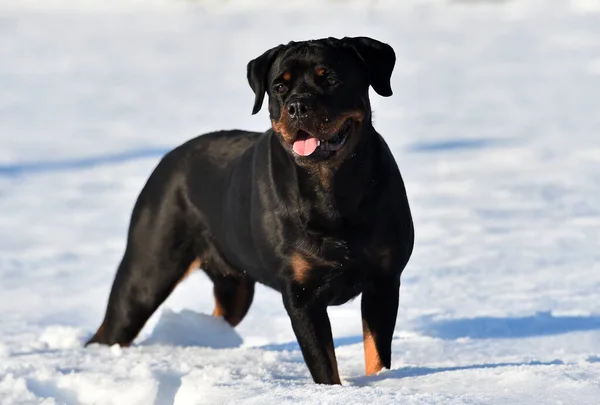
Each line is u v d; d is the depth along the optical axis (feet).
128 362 23.29
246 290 27.71
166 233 26.94
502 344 26.50
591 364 20.12
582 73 117.29
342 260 21.52
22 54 164.35
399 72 126.11
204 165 26.32
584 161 64.75
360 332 29.66
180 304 35.19
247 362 23.63
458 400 17.30
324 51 21.61
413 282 36.45
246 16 223.30
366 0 250.16
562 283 35.37
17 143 82.17
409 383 19.77
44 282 40.60
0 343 26.99
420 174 62.49
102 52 165.07
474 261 39.86
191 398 20.42
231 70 136.15
